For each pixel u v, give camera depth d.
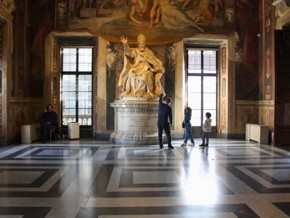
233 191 6.66
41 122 14.91
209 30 16.39
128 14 16.11
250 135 15.70
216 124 17.36
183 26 16.30
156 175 8.08
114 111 15.93
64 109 17.03
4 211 5.40
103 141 15.02
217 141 15.40
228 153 11.62
